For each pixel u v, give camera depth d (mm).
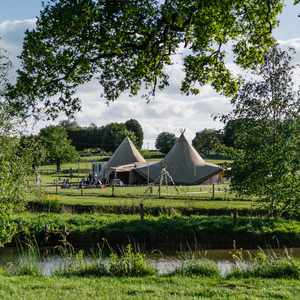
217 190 41625
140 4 10945
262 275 12336
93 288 10359
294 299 9383
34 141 18812
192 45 12180
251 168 22812
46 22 11148
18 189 17141
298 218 25578
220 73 13484
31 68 11812
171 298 9234
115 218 25109
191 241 22672
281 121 23219
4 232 16672
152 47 11898
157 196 35562
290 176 22781
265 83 23344
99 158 109812
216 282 11312
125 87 12898
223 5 11039
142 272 12633
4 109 16844
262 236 22688
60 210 28312
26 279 11711
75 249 21703
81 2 10797
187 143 52344
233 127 23812
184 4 10930
